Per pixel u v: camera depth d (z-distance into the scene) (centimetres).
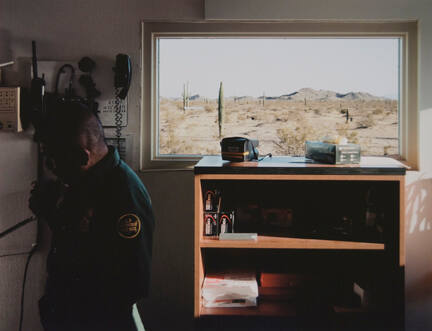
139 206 144
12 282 215
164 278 218
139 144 215
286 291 186
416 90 212
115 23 213
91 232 140
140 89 215
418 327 212
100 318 140
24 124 209
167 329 219
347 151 168
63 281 142
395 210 162
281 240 169
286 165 168
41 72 212
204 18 211
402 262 160
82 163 141
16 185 214
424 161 211
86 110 144
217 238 173
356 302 177
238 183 211
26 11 214
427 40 208
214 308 172
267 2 210
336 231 179
